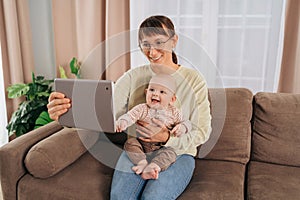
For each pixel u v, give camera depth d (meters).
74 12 2.29
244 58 2.12
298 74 1.92
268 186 1.36
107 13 2.10
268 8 2.00
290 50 1.93
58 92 1.23
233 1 2.04
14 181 1.38
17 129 2.24
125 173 1.31
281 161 1.57
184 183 1.32
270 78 2.11
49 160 1.36
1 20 2.29
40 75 2.58
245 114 1.60
